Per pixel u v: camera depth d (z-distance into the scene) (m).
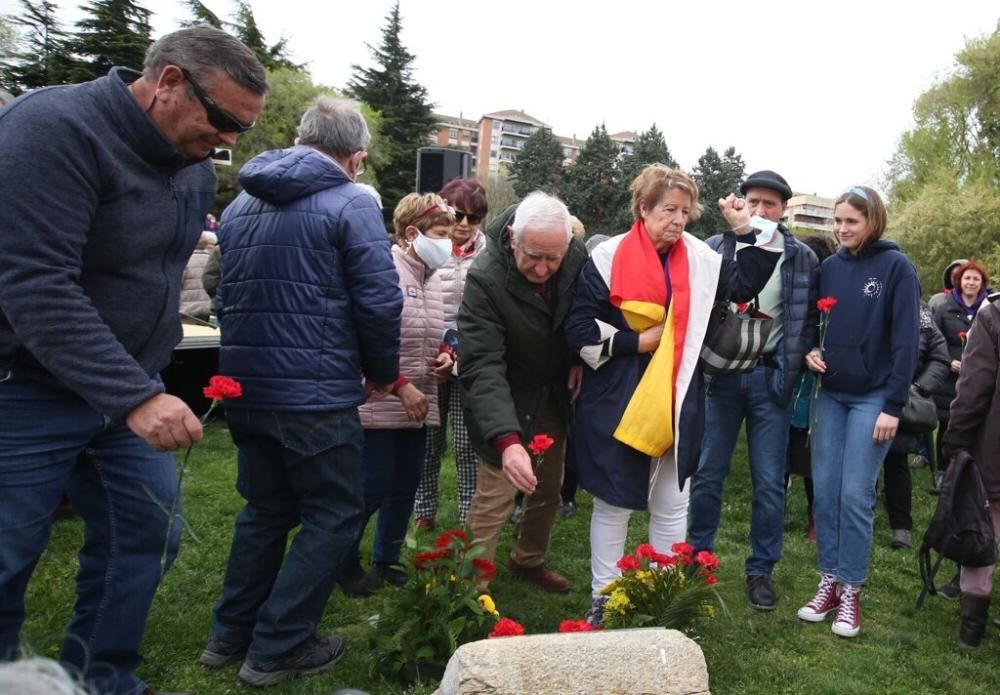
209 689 2.37
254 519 2.54
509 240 2.69
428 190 5.99
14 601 1.83
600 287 2.66
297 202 2.34
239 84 1.79
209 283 5.09
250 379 2.33
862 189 3.10
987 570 3.00
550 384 2.94
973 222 24.89
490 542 2.80
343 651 2.59
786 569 3.74
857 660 2.80
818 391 3.22
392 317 2.38
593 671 1.40
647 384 2.56
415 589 2.43
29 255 1.61
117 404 1.71
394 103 42.22
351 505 2.46
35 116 1.63
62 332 1.64
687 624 2.49
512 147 98.25
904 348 2.92
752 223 2.96
